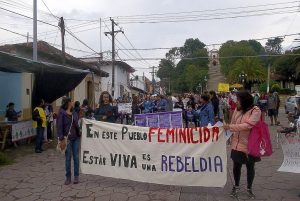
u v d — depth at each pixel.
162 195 6.66
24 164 9.62
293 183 7.40
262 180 7.64
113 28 32.34
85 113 13.63
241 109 6.39
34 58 16.81
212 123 9.30
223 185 6.59
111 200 6.43
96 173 7.46
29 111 17.00
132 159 7.18
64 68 14.18
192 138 6.77
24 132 13.01
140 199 6.45
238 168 6.47
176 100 21.97
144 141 7.09
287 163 6.81
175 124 12.98
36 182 7.71
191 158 6.76
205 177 6.69
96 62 36.31
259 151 6.05
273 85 54.16
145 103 21.17
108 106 9.03
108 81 41.44
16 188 7.29
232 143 6.51
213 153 6.64
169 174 6.90
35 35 16.73
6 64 11.44
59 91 14.91
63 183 7.57
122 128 7.27
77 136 7.48
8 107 13.53
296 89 48.25
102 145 7.43
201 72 104.12
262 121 6.19
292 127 7.29
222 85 34.56
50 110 13.94
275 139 13.73
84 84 27.42
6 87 15.45
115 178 7.81
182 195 6.64
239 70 65.00
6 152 11.54
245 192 6.76
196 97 22.47
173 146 6.88
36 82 14.15
